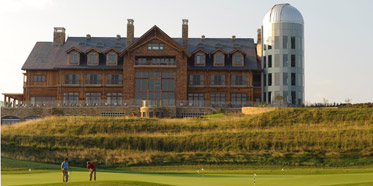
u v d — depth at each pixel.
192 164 42.47
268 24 78.62
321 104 64.38
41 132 53.00
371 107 55.66
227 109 71.25
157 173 35.91
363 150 43.72
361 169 37.66
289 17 77.75
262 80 78.31
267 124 53.88
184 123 55.81
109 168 41.97
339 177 29.25
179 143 48.09
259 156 43.97
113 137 49.84
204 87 76.25
